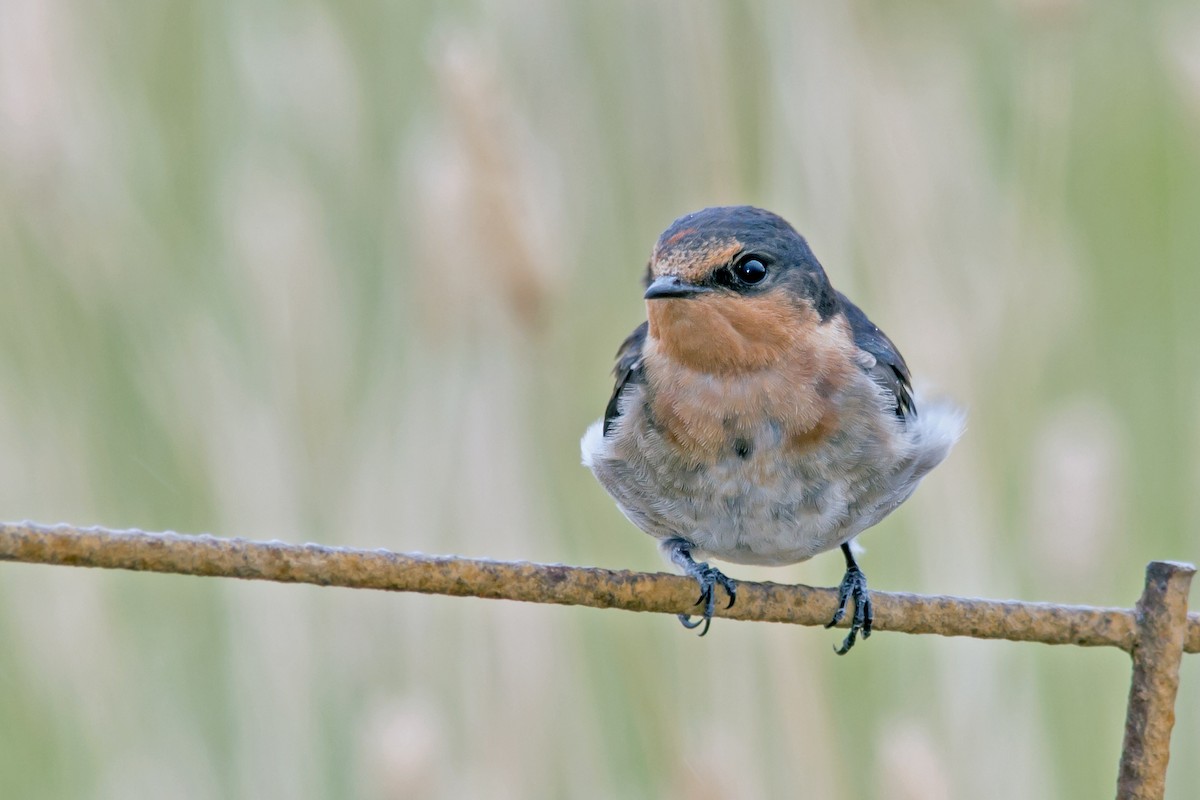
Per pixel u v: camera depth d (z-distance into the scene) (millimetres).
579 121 11648
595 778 10438
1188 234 12258
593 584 5484
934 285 10984
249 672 10578
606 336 11516
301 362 11016
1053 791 10266
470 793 10219
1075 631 5242
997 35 12227
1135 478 11758
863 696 10539
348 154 11648
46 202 11156
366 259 11570
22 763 10312
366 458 10938
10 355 11102
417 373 10977
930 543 10602
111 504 10961
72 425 11023
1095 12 13211
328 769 10562
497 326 10859
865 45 11539
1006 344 11164
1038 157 11789
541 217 10594
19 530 4672
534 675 10516
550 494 10891
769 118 11461
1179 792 10750
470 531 10750
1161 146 12695
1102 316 12398
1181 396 11836
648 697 10391
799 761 10172
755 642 10422
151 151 11719
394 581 5090
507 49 11695
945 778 9508
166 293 11391
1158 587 5164
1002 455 10953
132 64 11750
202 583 10984
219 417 10969
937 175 11219
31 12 11125
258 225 11047
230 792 10461
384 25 11969
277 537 10797
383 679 10633
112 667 10578
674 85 11508
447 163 10445
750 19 11617
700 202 11430
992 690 10422
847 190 11031
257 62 11695
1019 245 11359
